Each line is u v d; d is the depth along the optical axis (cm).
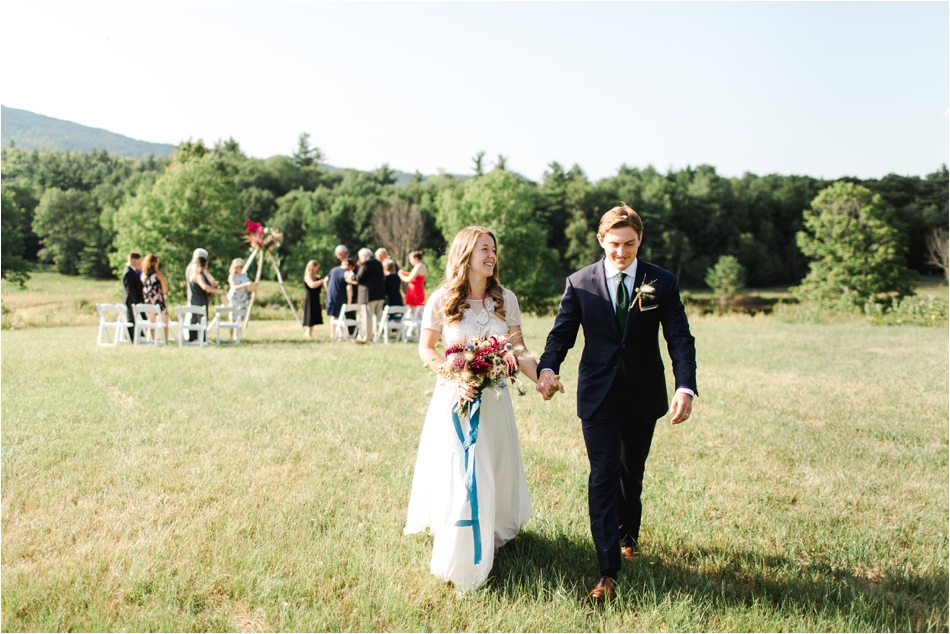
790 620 285
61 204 7069
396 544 354
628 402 329
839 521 403
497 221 5019
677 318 332
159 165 11531
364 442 537
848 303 3697
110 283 5878
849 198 3969
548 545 360
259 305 4316
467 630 280
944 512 418
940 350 1228
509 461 356
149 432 547
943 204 6288
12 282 4225
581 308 341
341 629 276
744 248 7462
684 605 295
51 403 636
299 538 353
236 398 686
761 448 551
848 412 688
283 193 9512
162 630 269
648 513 406
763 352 1171
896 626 286
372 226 6525
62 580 303
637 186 7519
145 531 357
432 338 356
